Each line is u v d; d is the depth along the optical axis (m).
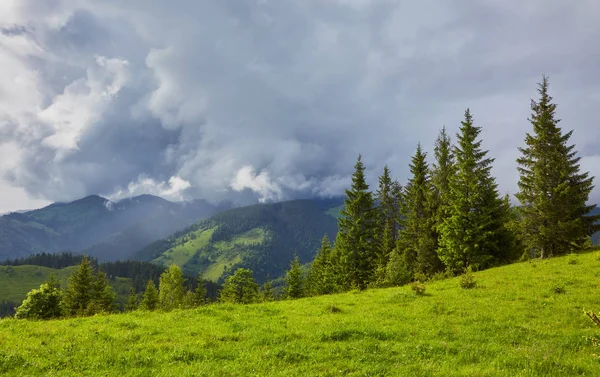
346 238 57.34
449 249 45.84
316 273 87.50
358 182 58.34
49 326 17.80
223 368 10.93
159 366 11.46
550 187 42.00
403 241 57.91
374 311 21.20
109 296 79.44
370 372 10.36
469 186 45.56
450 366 10.68
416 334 15.11
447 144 55.22
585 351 11.90
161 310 24.33
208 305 25.92
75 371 10.98
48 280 73.94
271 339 14.58
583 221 41.53
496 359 10.98
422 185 56.94
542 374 9.49
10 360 11.42
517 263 39.62
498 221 45.47
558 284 24.69
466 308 20.19
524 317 17.52
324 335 14.77
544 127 42.91
